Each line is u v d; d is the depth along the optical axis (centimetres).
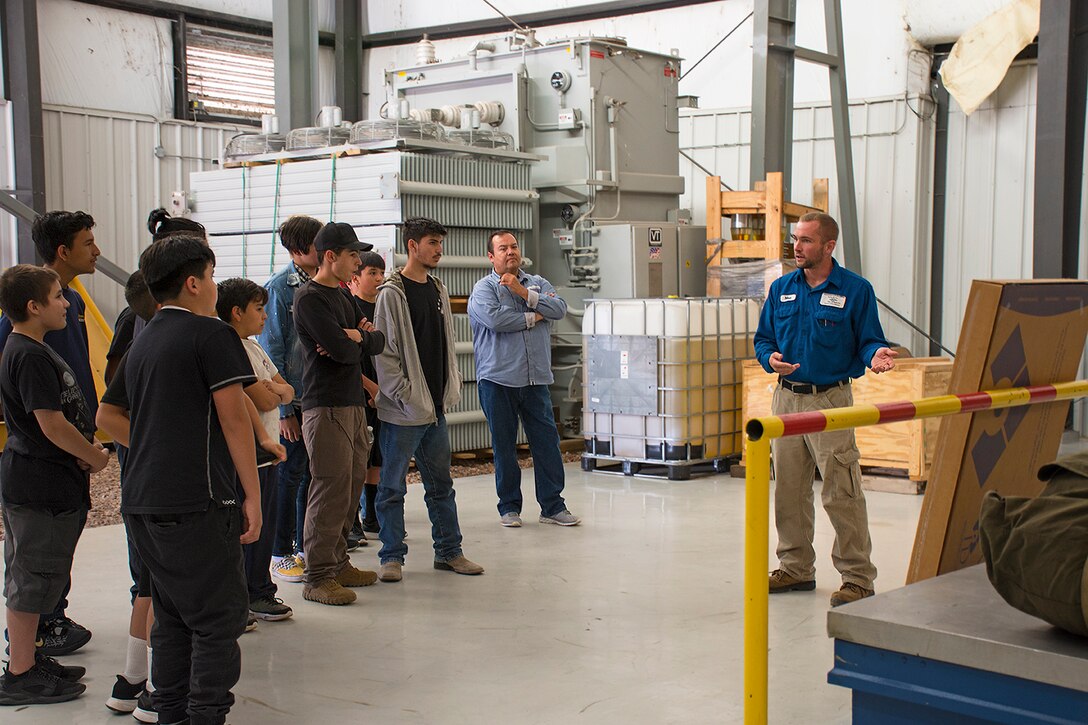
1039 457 366
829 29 1144
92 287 1176
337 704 388
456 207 888
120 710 380
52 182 1145
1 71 1105
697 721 371
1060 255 877
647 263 995
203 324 332
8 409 382
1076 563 232
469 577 561
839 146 1159
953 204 1180
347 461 511
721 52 1288
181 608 329
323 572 518
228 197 943
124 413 349
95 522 696
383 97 1495
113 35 1237
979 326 323
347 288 608
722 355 866
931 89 1178
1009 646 230
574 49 1016
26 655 393
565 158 1016
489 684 407
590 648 448
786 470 523
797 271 511
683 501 761
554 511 688
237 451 332
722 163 1291
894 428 787
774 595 525
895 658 249
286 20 998
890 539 639
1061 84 866
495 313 653
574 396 1009
